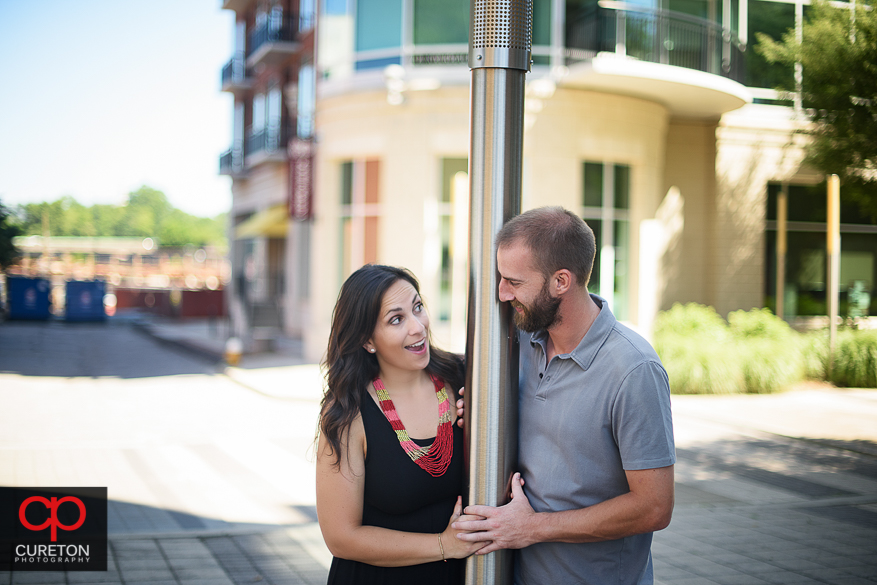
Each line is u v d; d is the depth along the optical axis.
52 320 30.20
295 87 22.19
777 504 5.89
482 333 2.08
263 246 26.52
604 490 2.05
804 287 17.94
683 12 15.79
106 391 12.17
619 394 1.98
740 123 17.20
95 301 29.98
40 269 46.09
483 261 2.08
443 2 14.73
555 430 2.07
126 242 56.25
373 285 2.21
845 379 12.23
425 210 14.73
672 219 17.12
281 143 22.89
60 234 100.75
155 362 16.78
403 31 14.94
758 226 17.41
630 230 15.47
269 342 18.36
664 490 1.95
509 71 2.09
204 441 8.33
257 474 6.91
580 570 2.07
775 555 4.70
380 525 2.19
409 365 2.22
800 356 12.34
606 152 14.76
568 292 2.01
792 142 12.11
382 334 2.21
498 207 2.08
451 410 2.31
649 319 15.52
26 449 7.82
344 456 2.12
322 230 16.31
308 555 4.73
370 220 15.61
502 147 2.08
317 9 16.45
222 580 4.28
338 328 2.23
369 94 15.18
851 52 9.63
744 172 17.31
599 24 14.24
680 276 17.16
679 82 14.13
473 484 2.09
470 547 2.06
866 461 7.37
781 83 11.83
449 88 14.57
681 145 17.17
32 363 16.05
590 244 2.03
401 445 2.18
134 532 5.21
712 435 8.57
